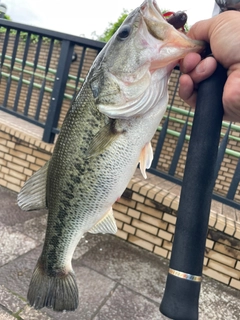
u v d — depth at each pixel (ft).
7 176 2.26
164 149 3.13
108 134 0.75
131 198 1.81
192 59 0.68
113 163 0.77
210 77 0.67
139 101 0.72
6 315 1.14
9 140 2.23
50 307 0.92
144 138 0.75
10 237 1.65
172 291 0.61
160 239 1.76
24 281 1.32
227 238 1.61
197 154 0.64
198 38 0.72
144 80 0.71
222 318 1.36
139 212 1.80
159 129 3.01
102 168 0.78
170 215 1.73
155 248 1.77
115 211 1.86
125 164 0.76
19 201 0.93
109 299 1.33
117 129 0.75
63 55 2.03
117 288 1.42
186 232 0.63
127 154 0.76
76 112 0.81
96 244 1.77
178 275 0.61
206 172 0.64
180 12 0.73
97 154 0.78
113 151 0.76
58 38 2.10
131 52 0.72
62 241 0.90
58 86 2.07
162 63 0.71
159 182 2.07
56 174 0.86
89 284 1.41
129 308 1.30
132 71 0.72
